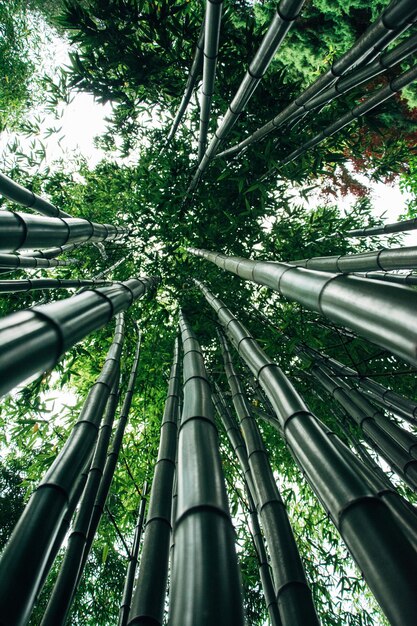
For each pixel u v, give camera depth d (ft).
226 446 17.17
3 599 3.40
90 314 4.67
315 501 17.30
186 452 4.44
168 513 5.95
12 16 25.34
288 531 5.89
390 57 9.00
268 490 6.74
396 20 7.07
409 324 2.86
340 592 14.80
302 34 27.94
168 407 8.89
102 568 19.52
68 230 7.84
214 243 17.80
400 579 2.78
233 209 17.98
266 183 16.80
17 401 14.83
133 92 16.80
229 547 3.19
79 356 17.53
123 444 17.02
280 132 15.24
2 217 5.32
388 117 26.30
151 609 4.44
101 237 13.24
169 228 18.49
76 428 6.58
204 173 17.06
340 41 27.66
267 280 7.22
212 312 17.84
